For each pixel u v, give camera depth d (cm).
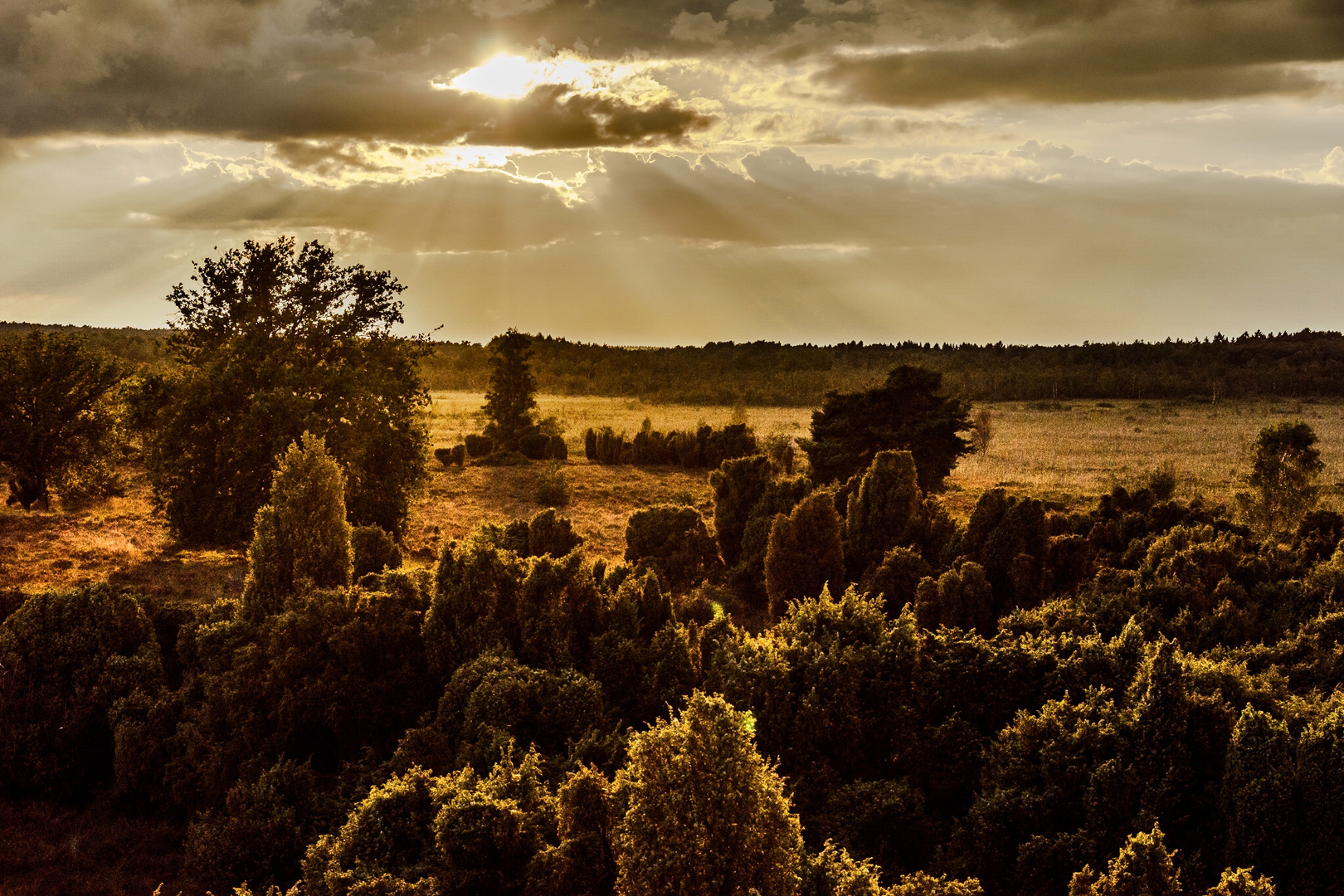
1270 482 2750
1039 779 1036
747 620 2233
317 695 1270
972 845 986
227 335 3195
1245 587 1752
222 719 1280
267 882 1038
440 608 1447
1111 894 761
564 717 1221
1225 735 1011
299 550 1612
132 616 1441
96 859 1136
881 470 2314
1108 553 2141
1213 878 918
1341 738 888
